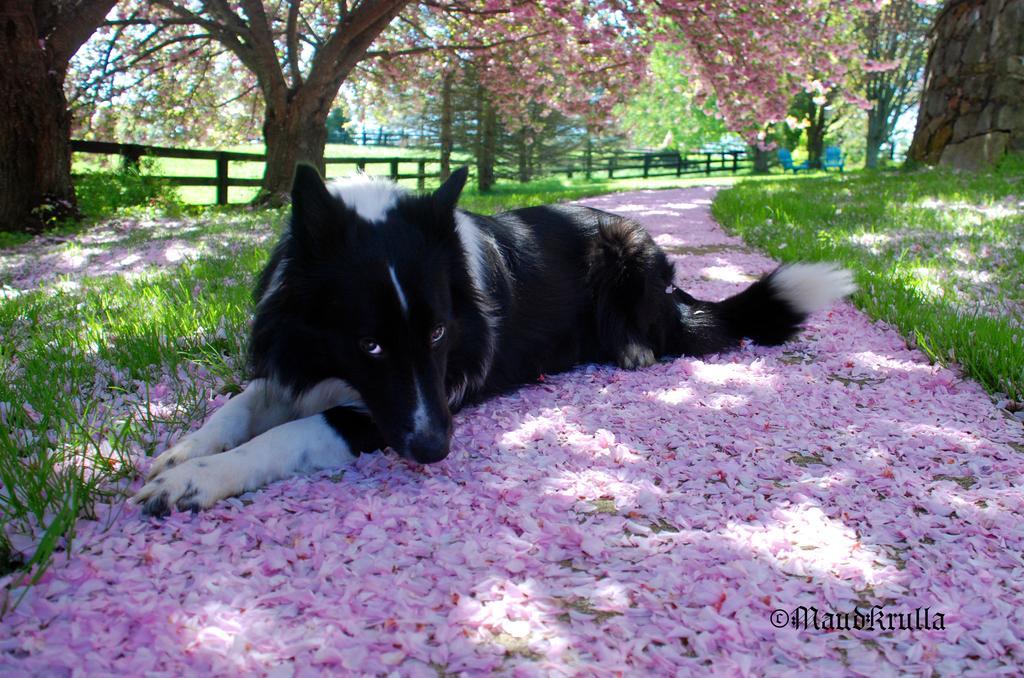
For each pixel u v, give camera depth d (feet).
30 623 6.34
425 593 6.91
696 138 142.61
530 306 13.58
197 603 6.63
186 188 82.89
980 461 9.89
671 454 10.22
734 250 29.30
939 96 56.70
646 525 8.36
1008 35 51.31
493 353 11.87
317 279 9.70
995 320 15.65
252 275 22.41
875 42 114.01
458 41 64.85
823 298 16.17
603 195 69.10
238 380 13.21
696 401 12.41
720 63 50.70
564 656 6.10
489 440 10.77
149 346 14.29
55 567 7.15
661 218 43.32
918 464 9.90
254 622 6.37
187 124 72.54
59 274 26.71
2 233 37.88
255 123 76.69
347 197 10.40
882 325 17.11
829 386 13.07
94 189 48.83
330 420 9.94
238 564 7.31
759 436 10.85
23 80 38.52
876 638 6.47
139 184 51.85
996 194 38.91
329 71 51.57
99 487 8.89
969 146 54.19
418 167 95.09
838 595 7.02
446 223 10.41
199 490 8.40
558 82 64.08
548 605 6.76
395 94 80.12
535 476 9.49
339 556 7.48
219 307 17.25
